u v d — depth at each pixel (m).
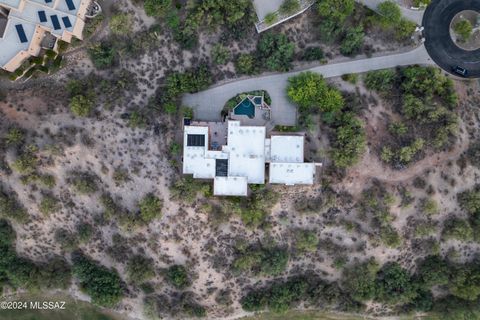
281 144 93.31
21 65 91.75
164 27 93.44
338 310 107.38
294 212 97.38
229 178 92.44
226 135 95.88
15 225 99.69
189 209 94.00
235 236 97.94
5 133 91.75
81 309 108.00
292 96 93.56
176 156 93.62
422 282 102.31
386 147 94.00
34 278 102.62
